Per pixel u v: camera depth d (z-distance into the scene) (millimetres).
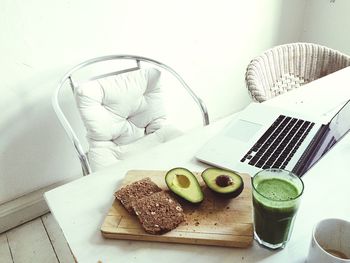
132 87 1254
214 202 683
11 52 1218
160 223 625
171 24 1593
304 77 1493
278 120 979
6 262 1390
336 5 1954
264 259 593
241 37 1917
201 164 835
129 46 1508
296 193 583
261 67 1343
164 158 861
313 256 539
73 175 1605
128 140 1307
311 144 865
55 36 1285
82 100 1162
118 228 634
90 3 1307
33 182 1508
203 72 1865
